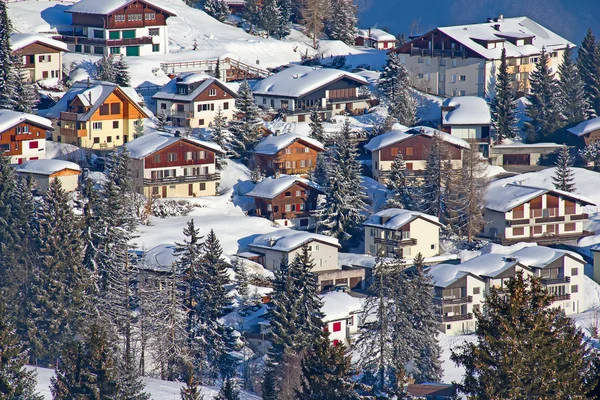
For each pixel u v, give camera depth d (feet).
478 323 506.07
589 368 532.73
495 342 492.13
